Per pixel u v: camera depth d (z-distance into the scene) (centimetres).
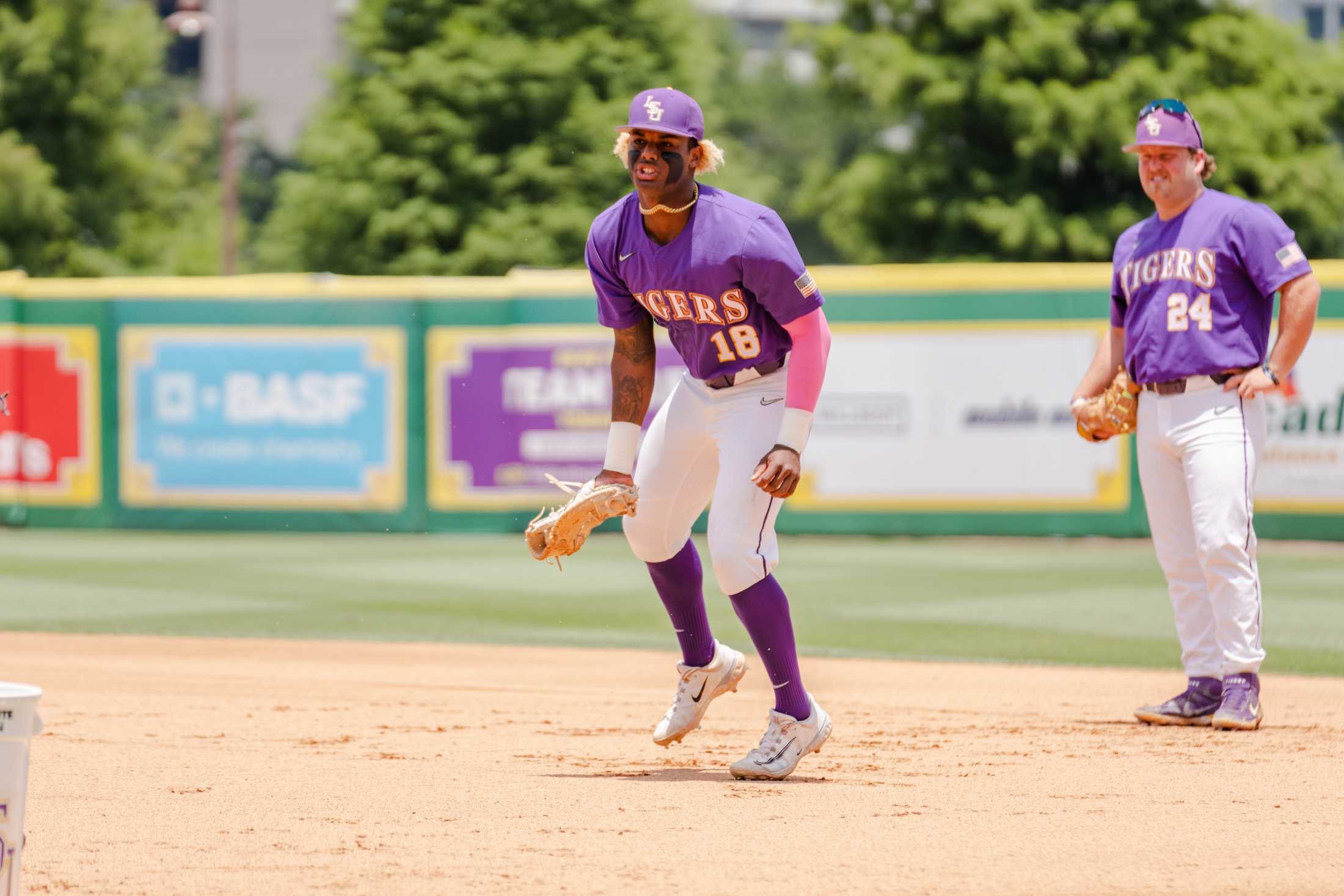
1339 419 4450
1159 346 1936
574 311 4862
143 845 1275
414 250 8631
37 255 9344
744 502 1509
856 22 9194
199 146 11344
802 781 1560
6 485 5134
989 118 8681
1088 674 2509
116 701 2144
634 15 9031
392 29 8850
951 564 4300
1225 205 1909
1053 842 1292
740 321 1487
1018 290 4644
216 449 5041
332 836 1305
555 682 2402
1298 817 1398
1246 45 8731
